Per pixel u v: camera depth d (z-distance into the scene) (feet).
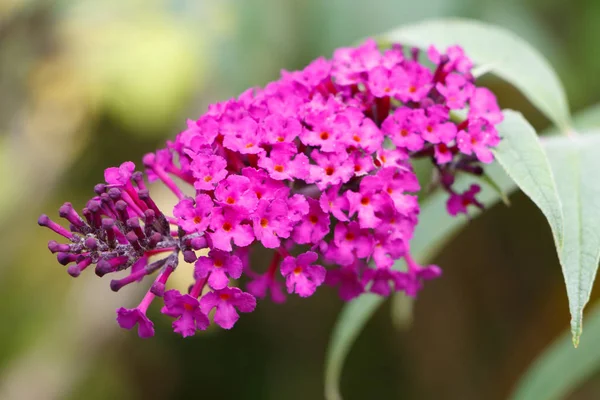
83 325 1.92
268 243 0.90
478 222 2.03
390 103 1.03
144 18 2.01
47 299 2.04
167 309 0.90
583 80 1.70
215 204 0.92
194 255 0.91
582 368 1.23
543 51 1.67
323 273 0.93
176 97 1.95
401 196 0.96
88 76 2.01
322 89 1.02
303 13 1.64
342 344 1.20
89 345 1.93
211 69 1.77
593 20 1.71
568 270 0.94
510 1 1.67
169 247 0.93
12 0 1.99
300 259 0.92
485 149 0.98
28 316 2.02
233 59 1.71
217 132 0.97
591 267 0.94
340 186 0.95
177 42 1.95
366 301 1.20
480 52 1.13
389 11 1.60
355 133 0.97
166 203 1.77
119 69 1.98
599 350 1.23
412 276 1.00
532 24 1.68
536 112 1.81
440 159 0.99
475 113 0.99
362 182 0.95
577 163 1.03
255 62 1.68
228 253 0.90
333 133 0.96
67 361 1.92
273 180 0.93
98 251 0.91
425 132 0.98
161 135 2.03
